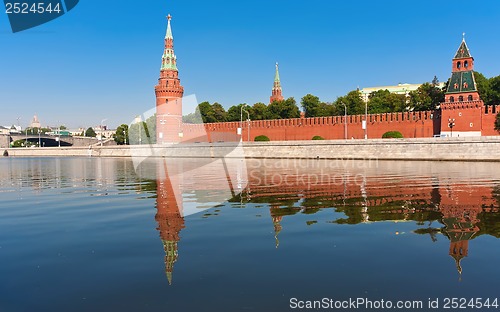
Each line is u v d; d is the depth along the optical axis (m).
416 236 10.00
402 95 81.06
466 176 26.98
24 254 8.74
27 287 6.80
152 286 6.81
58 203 16.23
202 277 7.21
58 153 107.81
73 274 7.42
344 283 6.89
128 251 8.89
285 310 5.87
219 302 6.16
